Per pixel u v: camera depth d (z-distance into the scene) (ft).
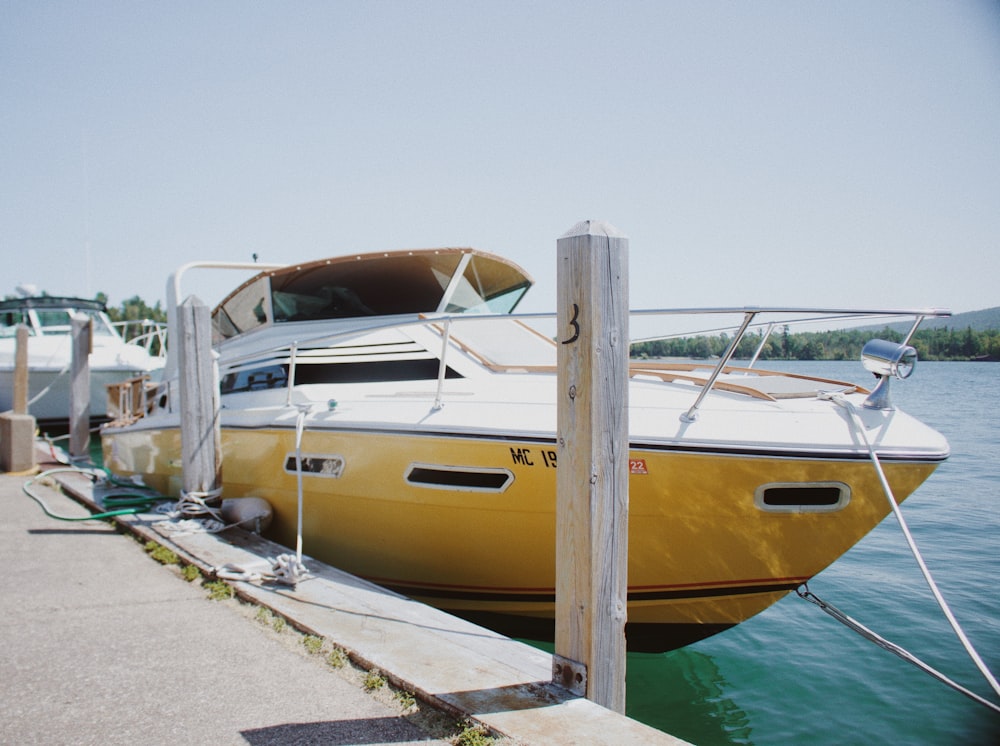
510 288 21.88
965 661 15.99
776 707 14.23
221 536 17.63
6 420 29.27
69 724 8.63
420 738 8.27
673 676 15.74
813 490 13.33
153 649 10.91
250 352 21.85
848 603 19.62
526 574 15.56
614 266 9.08
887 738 12.94
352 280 20.53
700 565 14.24
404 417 16.20
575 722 8.35
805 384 15.97
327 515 17.71
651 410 14.16
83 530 18.62
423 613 12.43
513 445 14.65
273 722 8.66
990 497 32.07
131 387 29.73
